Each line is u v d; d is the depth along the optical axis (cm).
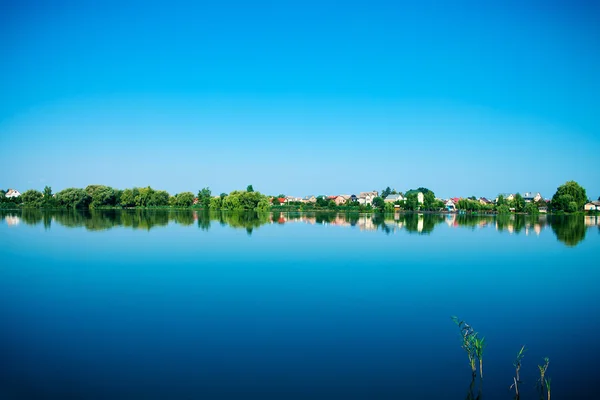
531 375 1514
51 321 2080
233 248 4638
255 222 8562
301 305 2373
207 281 2988
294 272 3322
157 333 1908
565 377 1497
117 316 2169
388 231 6838
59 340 1820
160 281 2973
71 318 2130
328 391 1387
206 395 1356
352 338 1862
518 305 2428
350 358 1647
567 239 5862
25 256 3997
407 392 1380
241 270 3400
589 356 1683
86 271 3325
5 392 1362
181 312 2233
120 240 5294
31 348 1728
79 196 14988
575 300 2541
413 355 1678
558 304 2447
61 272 3275
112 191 15738
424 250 4616
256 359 1628
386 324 2059
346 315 2200
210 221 8700
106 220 8744
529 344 1812
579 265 3747
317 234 6206
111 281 2989
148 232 6278
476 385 1437
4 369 1530
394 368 1559
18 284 2877
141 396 1348
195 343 1792
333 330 1962
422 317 2172
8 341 1803
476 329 2003
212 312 2242
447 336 1895
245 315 2194
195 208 16175
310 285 2872
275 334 1903
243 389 1394
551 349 1758
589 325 2066
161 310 2267
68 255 4069
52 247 4612
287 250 4506
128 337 1859
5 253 4178
